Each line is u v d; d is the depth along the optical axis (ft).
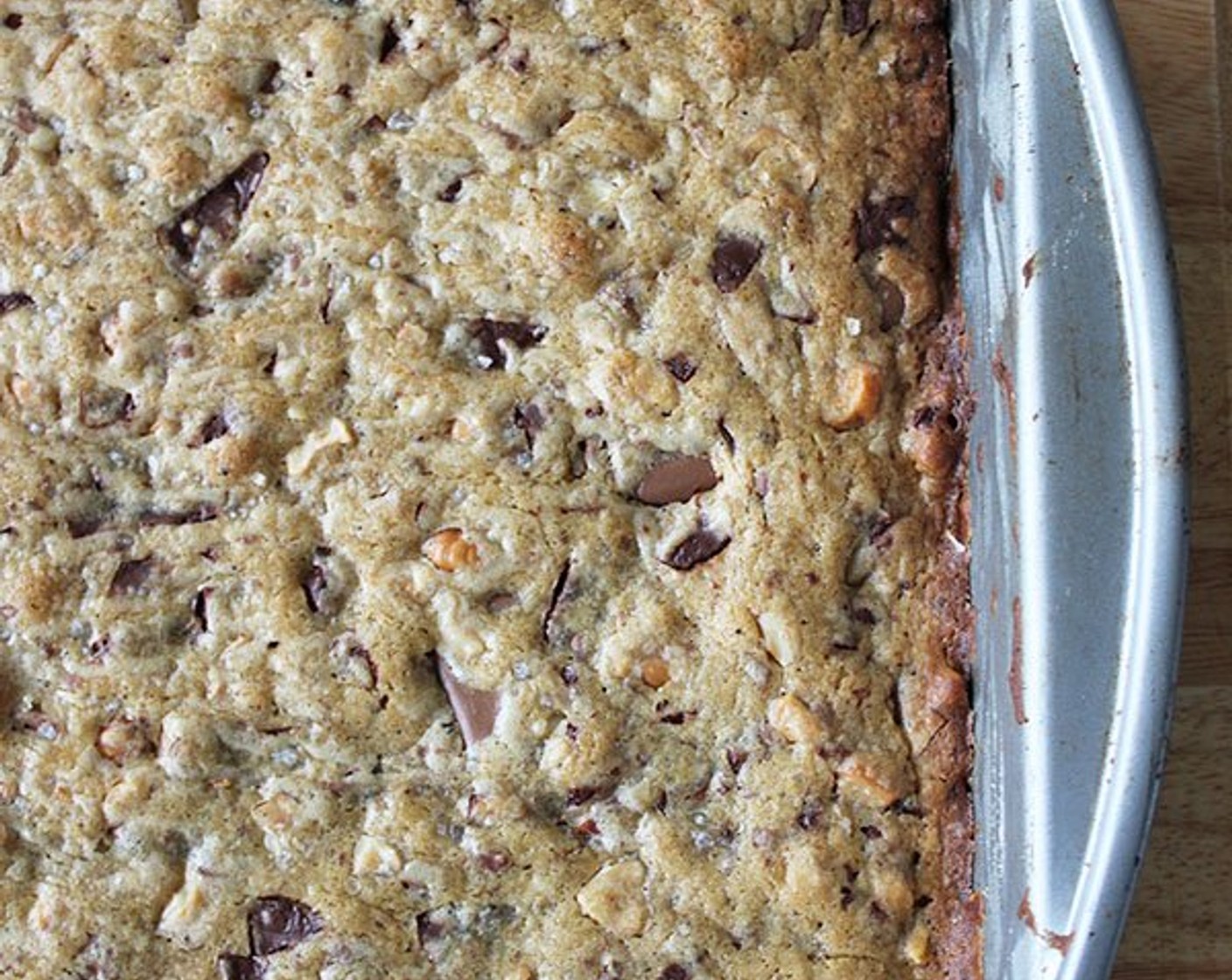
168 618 1.48
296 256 1.51
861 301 1.52
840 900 1.47
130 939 1.45
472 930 1.47
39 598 1.47
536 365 1.50
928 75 1.56
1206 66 1.72
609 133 1.52
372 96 1.53
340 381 1.50
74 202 1.51
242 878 1.46
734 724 1.48
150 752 1.47
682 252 1.51
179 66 1.53
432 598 1.48
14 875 1.46
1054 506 1.42
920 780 1.49
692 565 1.49
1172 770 1.68
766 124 1.53
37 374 1.49
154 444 1.49
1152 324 1.40
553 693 1.47
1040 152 1.44
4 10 1.54
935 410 1.53
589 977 1.46
